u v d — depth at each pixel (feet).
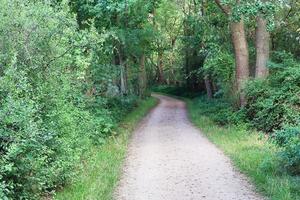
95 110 60.29
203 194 31.27
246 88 67.87
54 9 35.58
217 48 86.69
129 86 134.10
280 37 90.99
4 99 25.82
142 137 63.41
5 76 25.54
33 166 26.11
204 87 180.14
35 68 31.73
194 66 171.53
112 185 33.91
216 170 38.65
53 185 29.78
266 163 35.50
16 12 29.14
